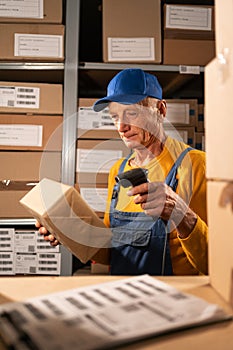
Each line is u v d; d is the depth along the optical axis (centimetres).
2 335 43
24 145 161
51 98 163
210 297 56
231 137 53
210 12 168
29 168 161
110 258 134
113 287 59
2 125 161
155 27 165
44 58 163
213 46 170
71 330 43
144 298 53
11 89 161
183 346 40
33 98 162
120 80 133
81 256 100
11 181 161
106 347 39
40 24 162
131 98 120
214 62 60
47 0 162
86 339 40
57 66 166
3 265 164
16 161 161
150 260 130
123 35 165
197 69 169
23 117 162
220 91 58
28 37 162
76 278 68
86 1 188
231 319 47
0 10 159
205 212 130
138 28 165
